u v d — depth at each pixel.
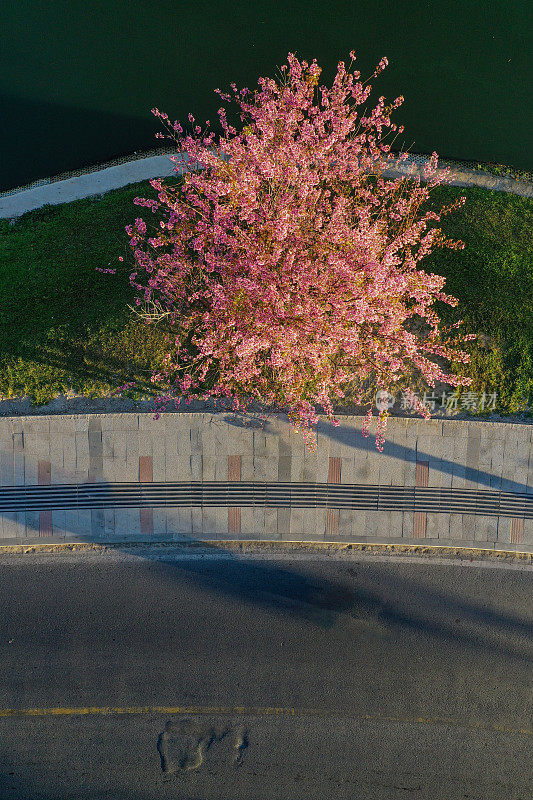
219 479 17.61
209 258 13.50
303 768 17.44
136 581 17.67
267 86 13.43
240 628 17.66
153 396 17.44
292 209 13.09
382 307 13.25
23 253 17.72
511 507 17.61
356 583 17.72
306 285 12.67
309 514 17.70
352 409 17.45
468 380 14.34
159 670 17.58
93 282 17.45
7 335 17.45
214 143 15.64
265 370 16.39
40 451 17.44
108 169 17.86
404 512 17.69
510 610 17.72
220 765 17.41
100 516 17.61
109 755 17.42
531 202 17.77
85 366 17.44
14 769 17.31
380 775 17.42
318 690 17.58
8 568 17.62
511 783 17.41
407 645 17.67
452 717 17.55
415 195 14.63
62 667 17.56
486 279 17.50
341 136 13.30
